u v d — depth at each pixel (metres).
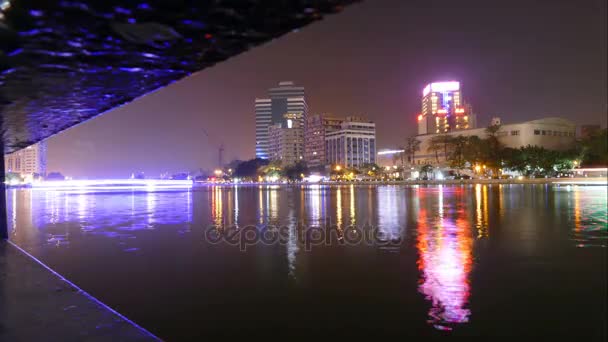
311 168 162.25
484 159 104.31
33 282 5.69
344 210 29.17
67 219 25.47
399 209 29.16
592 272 10.80
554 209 27.06
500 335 7.33
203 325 8.06
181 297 9.59
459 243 15.03
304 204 35.97
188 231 19.53
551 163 89.38
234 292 9.91
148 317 8.45
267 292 9.86
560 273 10.80
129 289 10.22
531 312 8.33
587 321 7.84
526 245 14.45
